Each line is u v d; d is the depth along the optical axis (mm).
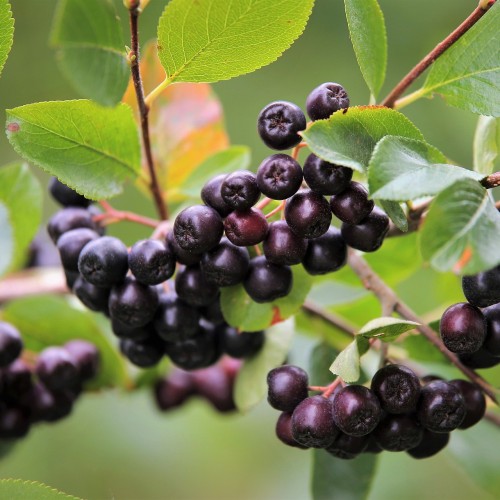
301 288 532
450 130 762
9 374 565
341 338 588
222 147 590
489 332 499
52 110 519
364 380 573
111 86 494
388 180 477
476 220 468
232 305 531
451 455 595
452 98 522
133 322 524
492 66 517
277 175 491
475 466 592
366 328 499
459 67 520
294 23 502
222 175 506
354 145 490
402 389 498
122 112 529
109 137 531
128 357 547
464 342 494
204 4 499
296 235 501
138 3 492
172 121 586
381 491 746
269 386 512
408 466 753
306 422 500
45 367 566
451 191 469
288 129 496
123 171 538
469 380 522
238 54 508
